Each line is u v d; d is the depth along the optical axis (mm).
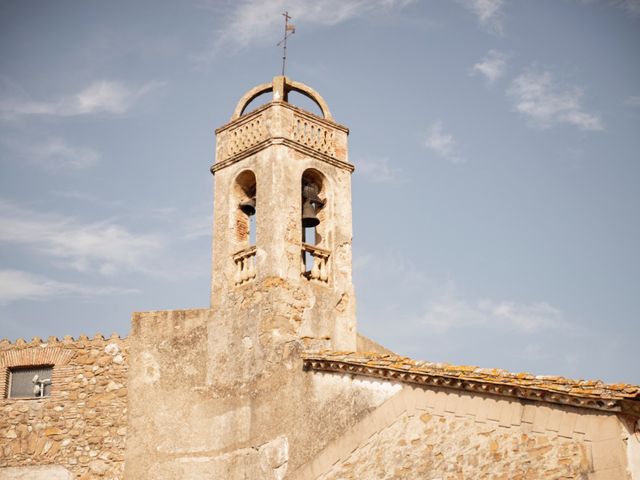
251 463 22516
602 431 17094
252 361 23438
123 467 24188
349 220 25812
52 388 25453
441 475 18969
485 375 18672
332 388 21594
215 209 25906
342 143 26500
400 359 20484
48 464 24750
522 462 17906
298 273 24125
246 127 26016
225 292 24734
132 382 24891
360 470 20359
